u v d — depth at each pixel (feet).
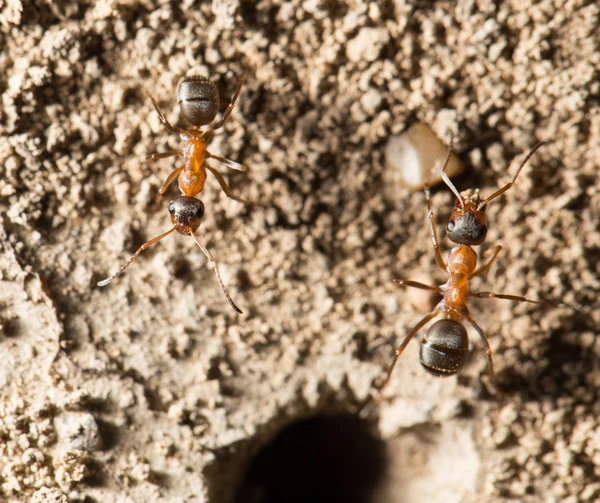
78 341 0.32
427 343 0.32
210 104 0.32
